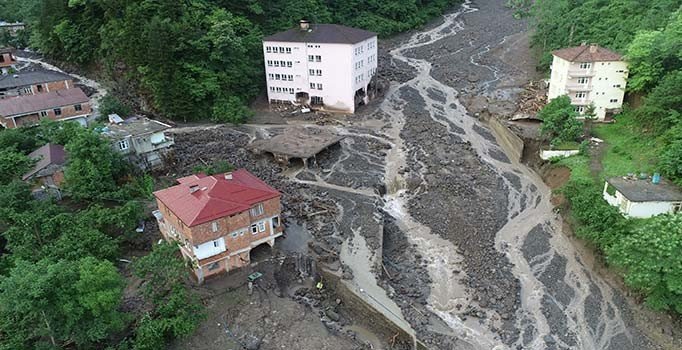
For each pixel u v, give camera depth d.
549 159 62.03
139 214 48.25
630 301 42.91
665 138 55.16
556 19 93.56
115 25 81.44
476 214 56.09
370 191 60.25
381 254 48.84
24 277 30.80
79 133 52.22
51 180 51.56
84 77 89.44
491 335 40.69
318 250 48.47
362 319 42.75
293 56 81.75
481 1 158.12
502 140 71.19
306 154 64.88
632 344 39.16
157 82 75.25
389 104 85.50
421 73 98.75
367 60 85.25
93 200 50.72
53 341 32.59
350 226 53.09
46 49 96.38
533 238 51.84
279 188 60.16
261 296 42.72
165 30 74.81
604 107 67.50
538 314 42.66
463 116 79.88
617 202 47.38
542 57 93.81
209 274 43.34
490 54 106.56
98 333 32.50
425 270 48.28
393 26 124.31
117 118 63.78
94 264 34.66
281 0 99.25
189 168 63.03
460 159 67.12
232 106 78.12
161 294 37.25
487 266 48.28
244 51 82.31
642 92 64.88
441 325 41.66
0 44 103.25
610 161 57.50
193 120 78.56
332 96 82.44
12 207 43.84
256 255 46.94
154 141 59.53
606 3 87.69
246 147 69.19
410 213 57.16
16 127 62.31
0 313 32.34
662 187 47.03
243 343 38.22
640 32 66.50
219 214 41.47
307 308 42.69
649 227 39.16
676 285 36.19
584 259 48.41
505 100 82.12
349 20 118.44
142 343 34.16
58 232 42.34
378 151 69.62
